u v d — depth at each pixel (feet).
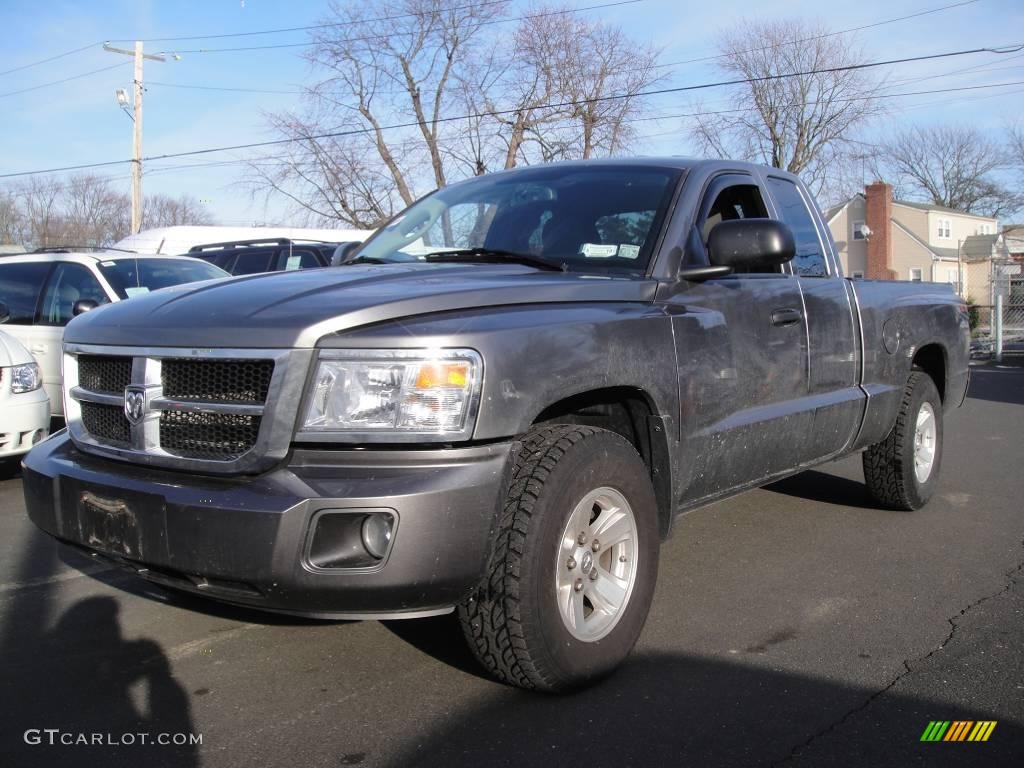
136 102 97.40
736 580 14.71
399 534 8.79
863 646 12.06
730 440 12.72
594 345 10.46
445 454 9.17
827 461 16.05
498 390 9.37
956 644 12.14
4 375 20.43
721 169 14.28
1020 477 22.82
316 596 8.85
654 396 11.24
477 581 9.36
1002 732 9.80
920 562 15.70
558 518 9.80
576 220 13.35
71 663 11.64
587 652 10.34
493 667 10.11
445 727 9.83
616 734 9.66
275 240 43.16
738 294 13.20
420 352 9.14
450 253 13.23
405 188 112.98
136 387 10.11
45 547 16.93
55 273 26.86
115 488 9.80
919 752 9.37
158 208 188.44
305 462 9.14
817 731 9.77
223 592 9.28
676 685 10.82
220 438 9.54
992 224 177.47
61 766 9.09
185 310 10.27
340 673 11.23
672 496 11.77
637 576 11.05
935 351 19.56
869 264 156.66
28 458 11.43
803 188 16.55
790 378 14.15
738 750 9.37
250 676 11.19
